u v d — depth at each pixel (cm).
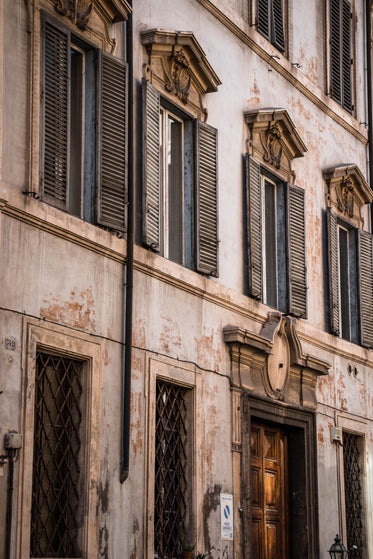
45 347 1264
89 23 1410
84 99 1410
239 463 1673
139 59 1538
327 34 2211
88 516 1300
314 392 1955
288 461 1903
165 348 1514
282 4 2014
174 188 1631
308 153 2061
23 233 1236
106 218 1391
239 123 1805
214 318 1656
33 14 1286
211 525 1577
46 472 1266
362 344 2188
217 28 1766
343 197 2175
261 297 1803
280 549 1830
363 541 2127
